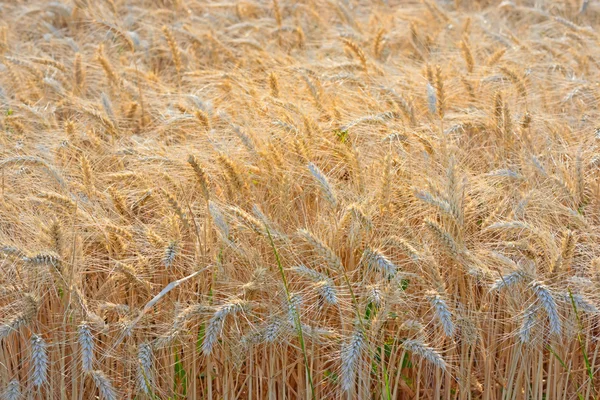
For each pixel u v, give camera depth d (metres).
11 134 5.15
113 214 4.35
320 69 6.29
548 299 3.59
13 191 4.45
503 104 4.86
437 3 9.08
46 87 6.38
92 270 4.16
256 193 4.38
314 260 3.93
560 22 7.57
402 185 4.25
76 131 5.06
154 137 5.41
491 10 9.18
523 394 4.11
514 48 6.93
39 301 3.85
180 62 6.91
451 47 7.72
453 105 5.82
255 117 5.05
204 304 3.78
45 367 3.64
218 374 4.00
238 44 8.23
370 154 4.65
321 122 5.10
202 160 4.54
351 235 3.89
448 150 4.61
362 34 8.09
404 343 3.72
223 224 3.91
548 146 4.75
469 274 3.79
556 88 6.15
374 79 6.04
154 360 3.81
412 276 3.88
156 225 4.28
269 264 3.97
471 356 3.88
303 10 9.20
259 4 9.35
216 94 6.24
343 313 3.86
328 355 3.83
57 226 3.77
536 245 4.04
